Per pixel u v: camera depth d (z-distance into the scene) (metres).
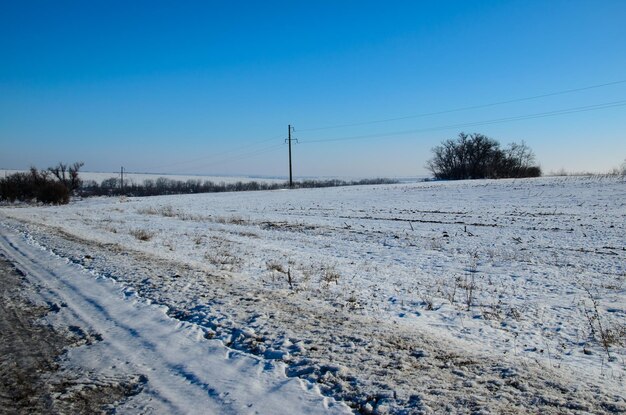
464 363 5.13
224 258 14.38
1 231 20.55
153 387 4.71
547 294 10.16
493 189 47.59
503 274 12.56
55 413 4.21
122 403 4.39
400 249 17.58
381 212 32.81
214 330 6.43
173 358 5.45
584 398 4.20
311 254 16.17
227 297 8.22
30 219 29.59
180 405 4.30
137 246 16.47
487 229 22.80
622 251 15.83
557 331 7.46
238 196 56.09
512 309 8.73
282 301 8.09
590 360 6.07
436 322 7.87
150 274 10.39
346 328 6.41
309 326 6.49
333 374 4.77
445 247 17.80
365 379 4.61
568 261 14.33
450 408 3.96
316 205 40.66
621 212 27.03
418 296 9.77
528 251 16.47
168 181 133.38
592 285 10.99
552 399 4.14
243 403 4.25
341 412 4.00
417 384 4.48
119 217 33.12
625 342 6.85
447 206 35.16
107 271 10.80
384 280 11.59
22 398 4.53
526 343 6.80
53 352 5.79
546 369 5.18
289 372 4.91
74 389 4.71
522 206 32.81
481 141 97.25
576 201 33.78
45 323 7.02
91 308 7.77
